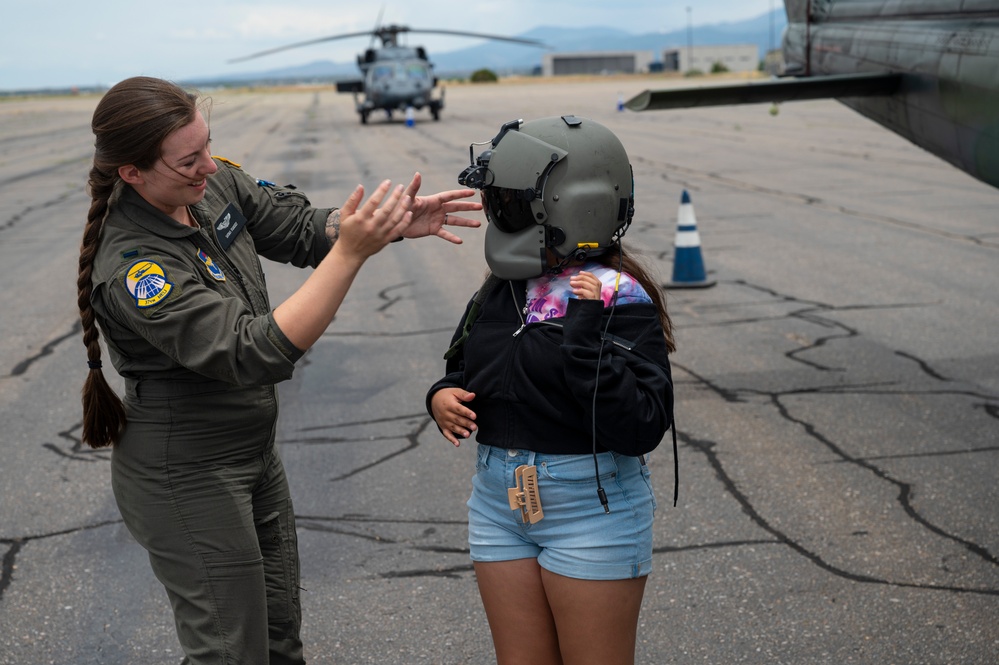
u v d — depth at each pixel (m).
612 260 2.27
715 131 28.36
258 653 2.38
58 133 40.84
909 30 6.80
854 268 9.27
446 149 24.44
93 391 2.26
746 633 3.31
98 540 4.17
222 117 50.34
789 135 26.00
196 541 2.30
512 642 2.32
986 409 5.42
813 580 3.65
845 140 23.72
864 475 4.59
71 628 3.47
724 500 4.38
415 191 2.12
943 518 4.12
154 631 3.44
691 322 7.54
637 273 2.29
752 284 8.74
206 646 2.33
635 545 2.20
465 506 4.39
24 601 3.66
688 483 4.58
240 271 2.37
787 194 14.48
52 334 7.69
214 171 2.19
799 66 8.73
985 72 5.76
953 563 3.74
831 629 3.31
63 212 15.07
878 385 5.90
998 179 6.09
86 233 2.19
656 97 6.89
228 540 2.32
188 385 2.26
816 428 5.22
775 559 3.82
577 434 2.15
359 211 2.08
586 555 2.16
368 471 4.82
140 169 2.10
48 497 4.63
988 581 3.59
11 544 4.14
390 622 3.45
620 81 105.94
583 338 2.06
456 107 50.31
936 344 6.71
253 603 2.36
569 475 2.15
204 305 2.09
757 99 7.02
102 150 2.09
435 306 8.28
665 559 3.86
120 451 2.33
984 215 12.01
